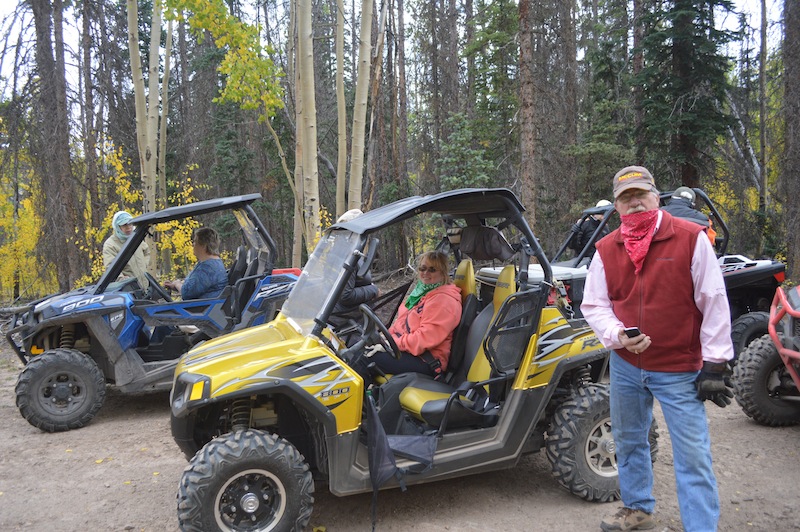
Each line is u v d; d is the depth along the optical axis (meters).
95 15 15.91
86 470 4.73
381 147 23.00
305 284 4.05
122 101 16.88
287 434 3.66
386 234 17.94
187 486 3.12
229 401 3.66
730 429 5.09
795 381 4.31
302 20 8.74
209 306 6.12
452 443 3.69
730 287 6.71
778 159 18.97
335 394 3.34
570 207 17.53
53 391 5.69
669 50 15.33
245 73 9.96
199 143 26.39
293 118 19.67
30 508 4.07
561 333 3.92
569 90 18.64
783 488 3.94
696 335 2.94
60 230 15.70
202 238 6.36
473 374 4.01
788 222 15.10
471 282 4.30
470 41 23.16
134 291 6.74
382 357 4.11
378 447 3.33
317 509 3.88
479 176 16.47
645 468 3.34
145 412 6.38
